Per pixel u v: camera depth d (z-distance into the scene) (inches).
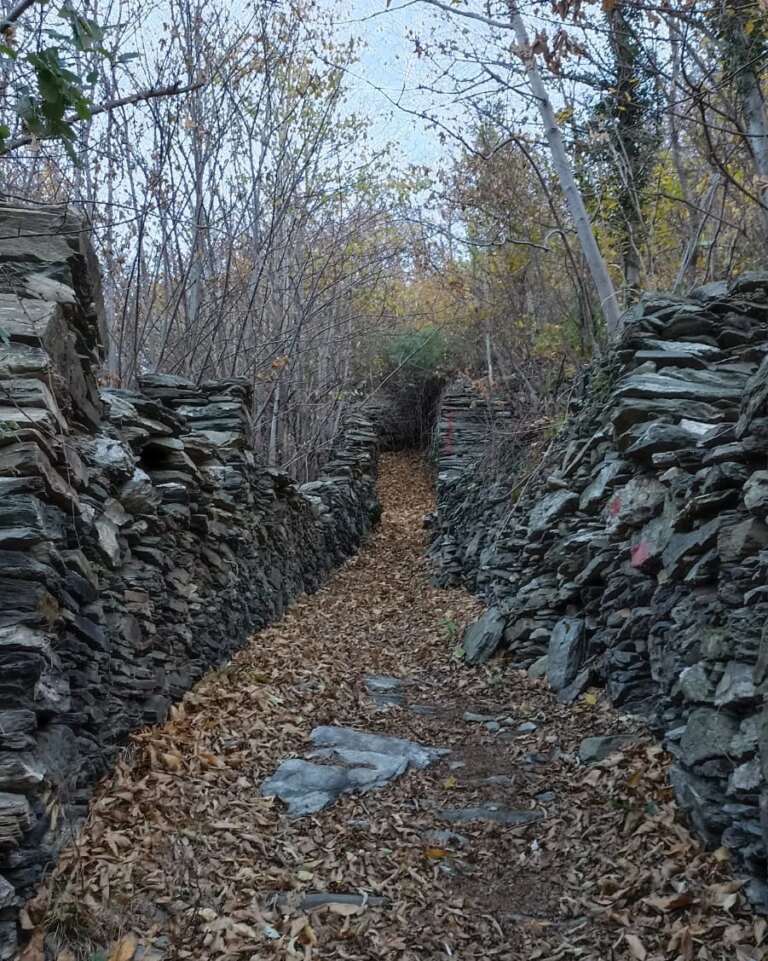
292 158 558.3
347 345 773.9
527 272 534.9
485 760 228.2
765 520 164.1
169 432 252.2
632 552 237.3
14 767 128.2
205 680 266.5
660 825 171.8
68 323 174.4
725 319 269.7
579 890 159.9
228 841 173.5
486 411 684.1
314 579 515.5
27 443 140.5
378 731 253.9
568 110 379.6
